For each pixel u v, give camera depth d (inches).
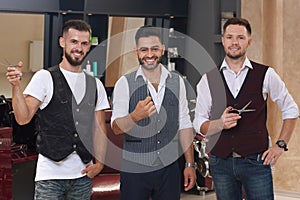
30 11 170.2
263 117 98.7
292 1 193.6
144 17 196.1
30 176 149.4
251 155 97.3
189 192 189.2
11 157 141.3
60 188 92.7
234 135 97.3
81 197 96.3
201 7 194.4
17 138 151.2
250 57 200.7
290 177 196.7
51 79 91.8
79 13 182.1
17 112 87.6
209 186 180.5
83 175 94.8
